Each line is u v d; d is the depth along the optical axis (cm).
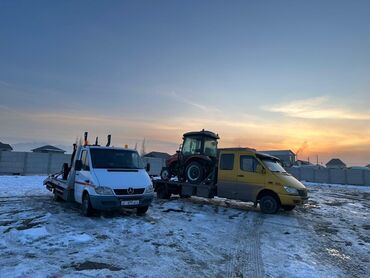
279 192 1159
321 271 573
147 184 975
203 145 1495
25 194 1429
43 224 816
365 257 684
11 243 646
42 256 573
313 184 4009
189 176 1466
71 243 662
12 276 472
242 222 1014
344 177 4272
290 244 767
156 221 928
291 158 5769
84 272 506
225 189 1287
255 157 1241
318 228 984
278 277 535
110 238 716
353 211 1438
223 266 582
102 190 890
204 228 890
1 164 3047
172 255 627
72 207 1098
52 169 3288
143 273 520
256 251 691
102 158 997
